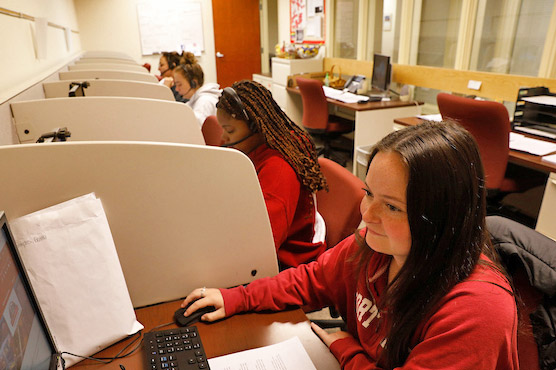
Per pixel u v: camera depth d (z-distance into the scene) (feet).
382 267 2.56
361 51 14.79
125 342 2.65
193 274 3.09
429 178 1.90
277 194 3.85
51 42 8.77
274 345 2.67
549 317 2.39
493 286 2.04
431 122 2.19
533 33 8.79
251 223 3.09
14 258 1.91
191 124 5.07
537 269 2.44
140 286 2.97
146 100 4.86
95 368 2.46
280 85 16.67
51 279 2.40
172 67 12.44
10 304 1.77
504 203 8.58
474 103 6.49
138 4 17.95
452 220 1.95
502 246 2.75
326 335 2.78
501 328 1.92
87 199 2.53
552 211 6.30
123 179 2.63
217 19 19.47
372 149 2.18
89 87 6.27
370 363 2.46
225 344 2.68
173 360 2.42
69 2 14.19
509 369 2.02
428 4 11.66
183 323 2.83
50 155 2.42
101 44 17.93
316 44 17.08
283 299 3.01
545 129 7.59
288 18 19.07
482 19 10.01
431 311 2.11
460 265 2.05
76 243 2.48
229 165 2.84
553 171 6.01
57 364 2.15
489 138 6.70
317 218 4.46
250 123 4.07
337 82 14.76
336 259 3.03
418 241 2.00
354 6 14.71
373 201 2.08
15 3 5.60
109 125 4.82
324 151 13.37
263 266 3.30
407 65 12.18
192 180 2.79
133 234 2.80
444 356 1.97
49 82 6.42
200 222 2.94
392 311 2.28
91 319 2.52
